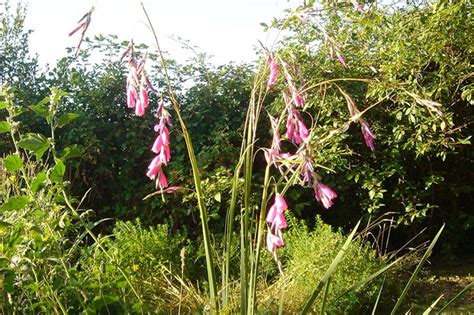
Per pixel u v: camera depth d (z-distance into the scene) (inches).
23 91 278.4
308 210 283.0
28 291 136.5
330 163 251.6
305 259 209.2
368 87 239.8
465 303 225.5
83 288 134.4
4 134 274.5
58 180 128.1
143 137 281.7
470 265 281.4
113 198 277.6
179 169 266.7
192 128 279.6
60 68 285.0
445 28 221.6
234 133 274.5
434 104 96.8
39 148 128.6
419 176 283.9
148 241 219.0
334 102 251.1
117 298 135.1
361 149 270.2
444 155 244.4
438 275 264.2
